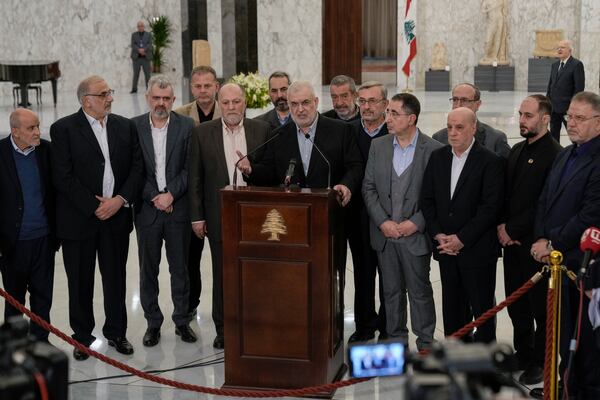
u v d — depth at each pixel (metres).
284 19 20.83
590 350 4.09
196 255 5.64
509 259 4.71
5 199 4.85
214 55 15.43
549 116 4.50
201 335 5.45
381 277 5.20
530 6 21.38
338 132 4.84
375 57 30.72
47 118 15.23
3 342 1.78
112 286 5.09
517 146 4.65
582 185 4.11
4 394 1.69
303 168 4.81
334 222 4.32
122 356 5.08
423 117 15.61
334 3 23.80
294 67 21.09
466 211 4.55
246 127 5.03
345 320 5.72
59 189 4.89
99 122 4.98
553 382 3.82
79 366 4.92
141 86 22.50
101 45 21.55
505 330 5.45
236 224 4.30
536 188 4.48
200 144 5.01
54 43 20.70
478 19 22.12
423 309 4.88
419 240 4.77
